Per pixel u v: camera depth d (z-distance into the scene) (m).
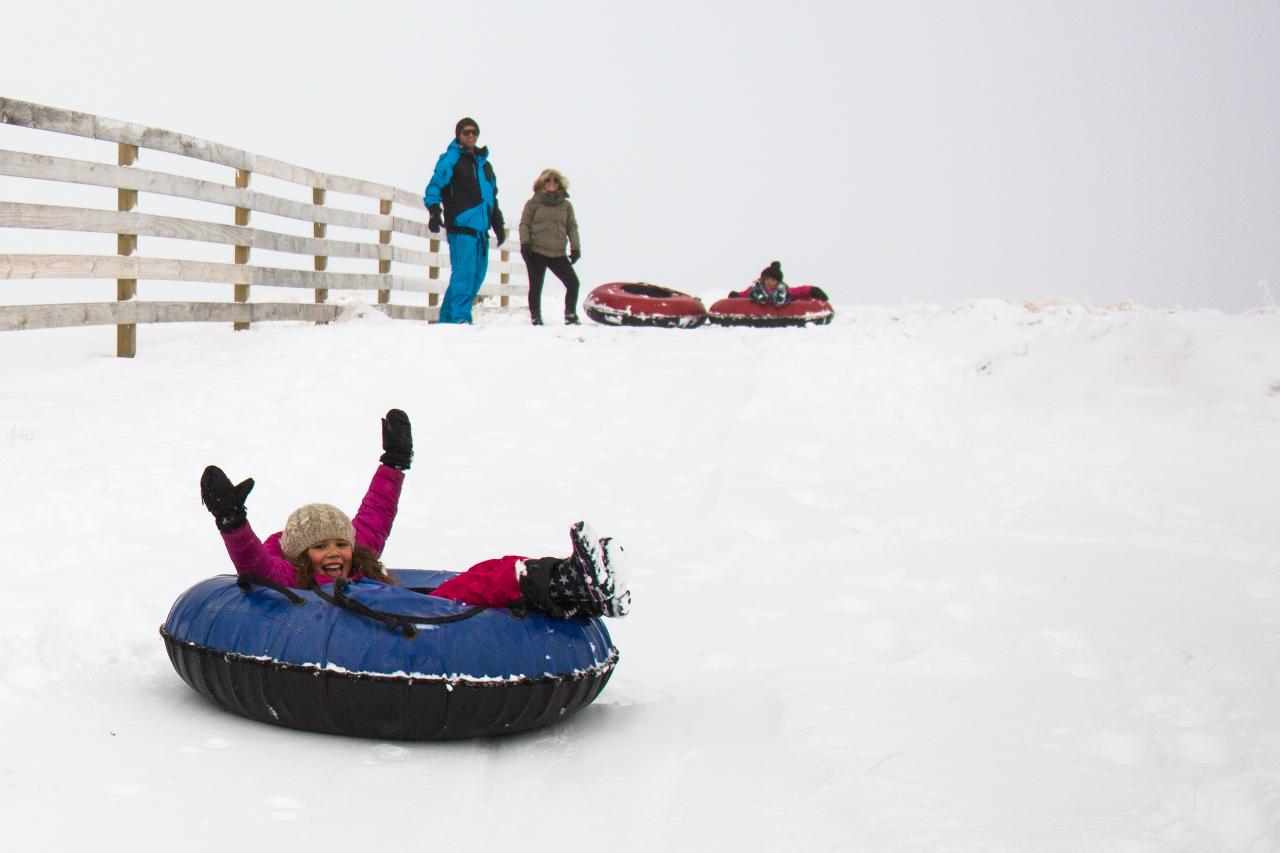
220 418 9.44
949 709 4.66
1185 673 5.15
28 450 8.27
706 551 7.30
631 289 15.94
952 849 3.46
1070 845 3.51
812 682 4.97
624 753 4.33
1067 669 5.25
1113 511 7.98
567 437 9.62
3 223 9.52
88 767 3.81
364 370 10.91
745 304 15.43
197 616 4.43
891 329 12.11
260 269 12.81
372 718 4.21
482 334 12.43
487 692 4.22
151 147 11.16
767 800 3.85
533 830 3.64
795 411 9.90
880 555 7.22
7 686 4.45
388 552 6.95
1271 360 9.90
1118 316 11.63
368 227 15.22
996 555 7.13
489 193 14.34
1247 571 6.86
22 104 9.59
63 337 12.12
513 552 7.13
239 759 4.02
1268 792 3.84
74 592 5.48
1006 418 9.59
